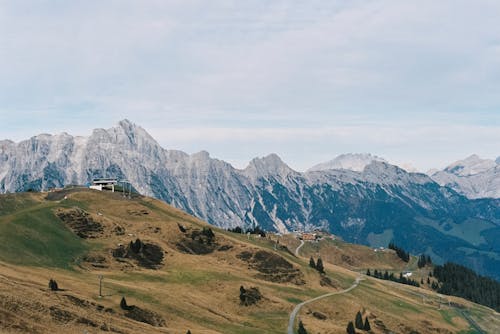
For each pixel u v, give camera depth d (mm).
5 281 104875
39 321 86812
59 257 173250
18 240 171500
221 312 159500
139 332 103000
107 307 119625
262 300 182375
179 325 129375
